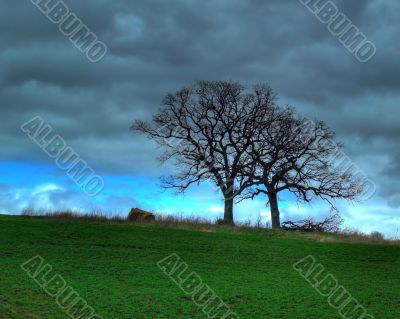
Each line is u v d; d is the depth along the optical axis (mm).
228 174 66062
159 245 41094
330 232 55562
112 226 45969
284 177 65062
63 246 38312
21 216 49188
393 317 28656
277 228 58156
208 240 43750
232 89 68312
